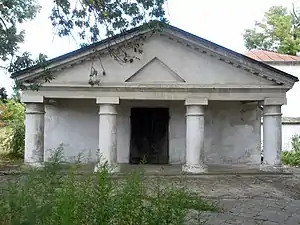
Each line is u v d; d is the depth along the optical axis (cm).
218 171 2012
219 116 2412
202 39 1959
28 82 1870
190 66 1989
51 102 2262
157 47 1988
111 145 1948
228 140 2406
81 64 1958
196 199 1081
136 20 1199
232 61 1981
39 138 1975
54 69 1933
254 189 1588
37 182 582
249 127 2412
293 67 3300
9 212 505
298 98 3334
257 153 2403
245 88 1991
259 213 1151
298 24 4391
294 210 1210
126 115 2386
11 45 1175
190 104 1977
